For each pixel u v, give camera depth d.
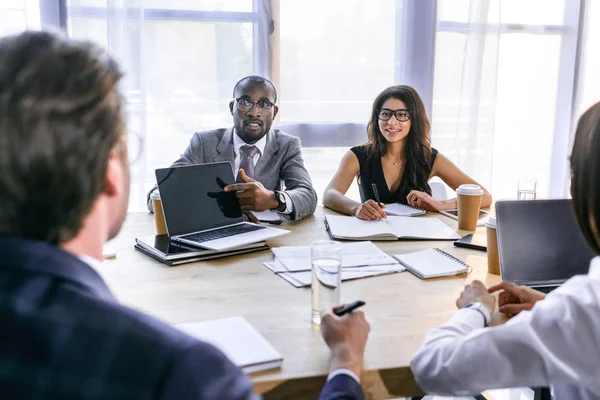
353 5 3.47
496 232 1.48
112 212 0.65
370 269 1.53
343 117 3.58
